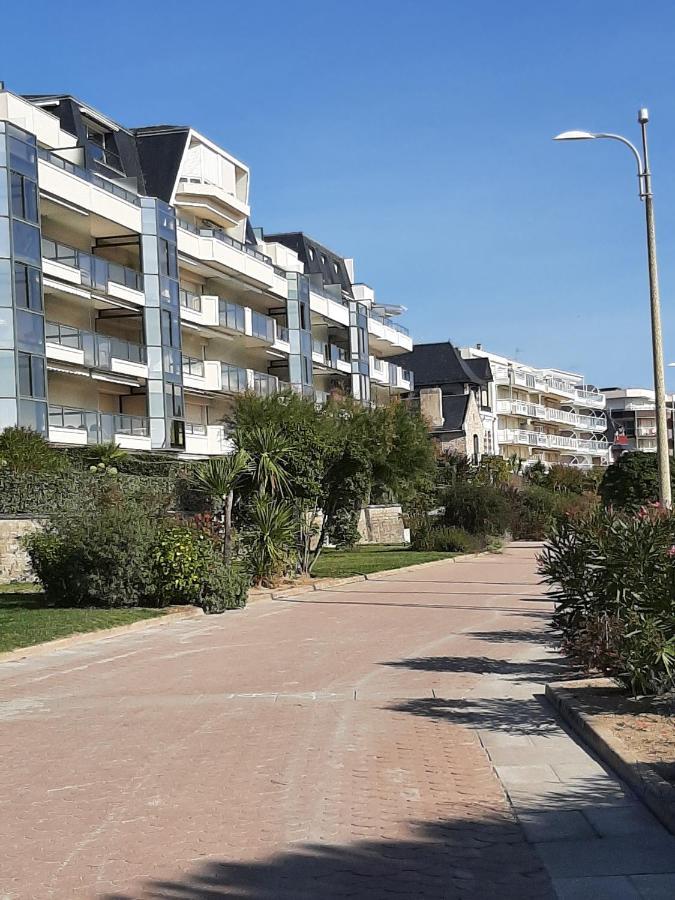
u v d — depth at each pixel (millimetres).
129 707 10758
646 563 9844
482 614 19672
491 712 9961
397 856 5742
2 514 25609
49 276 34438
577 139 19156
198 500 30859
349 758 8141
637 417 147250
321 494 27922
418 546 43438
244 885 5297
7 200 31953
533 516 53969
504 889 5223
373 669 12969
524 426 106000
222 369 46406
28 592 23375
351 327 62781
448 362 87438
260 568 25109
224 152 50562
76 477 28547
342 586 27000
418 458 33344
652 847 5848
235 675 12781
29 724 9914
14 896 5199
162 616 18828
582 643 10859
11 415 31516
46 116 37094
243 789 7223
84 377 37562
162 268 40906
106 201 37812
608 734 8172
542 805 6719
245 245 49156
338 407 31906
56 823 6488
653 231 19047
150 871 5531
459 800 6871
